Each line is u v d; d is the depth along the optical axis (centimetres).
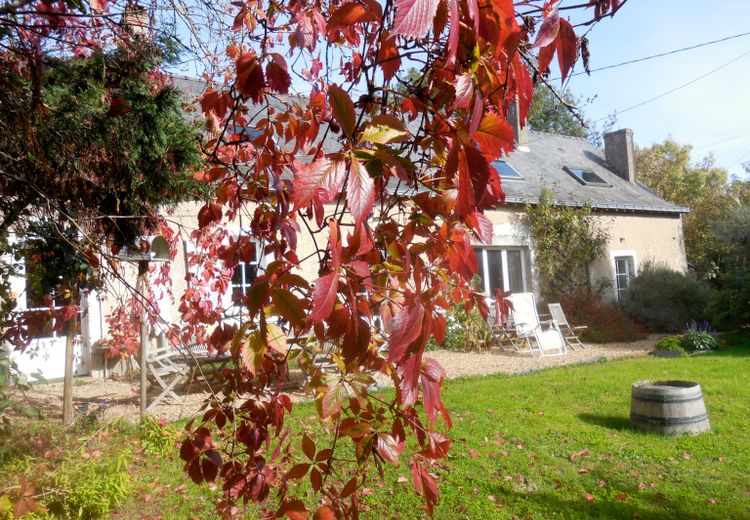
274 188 184
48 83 314
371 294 118
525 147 1588
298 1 190
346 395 129
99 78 338
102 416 535
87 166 331
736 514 325
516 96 121
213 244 441
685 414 471
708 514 325
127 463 376
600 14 128
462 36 109
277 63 150
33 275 391
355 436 133
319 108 191
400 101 156
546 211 1251
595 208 1359
